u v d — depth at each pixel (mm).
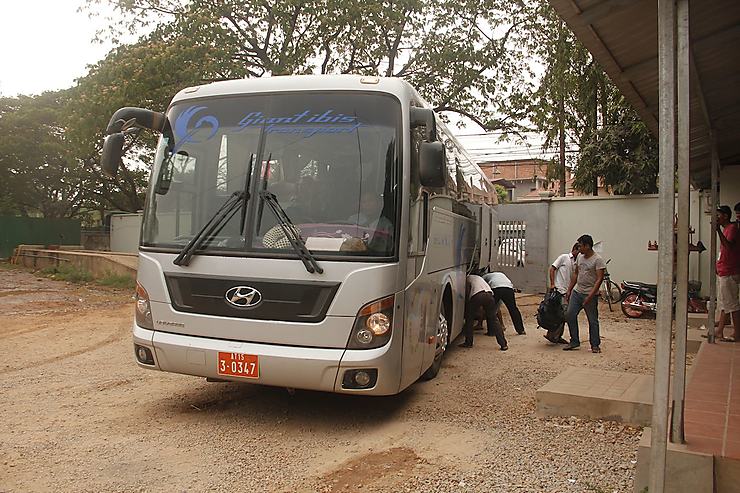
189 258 5773
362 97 5910
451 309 8625
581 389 6258
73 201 38969
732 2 5363
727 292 8789
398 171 5699
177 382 7652
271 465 5000
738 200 12648
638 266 16891
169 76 18281
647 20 5625
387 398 6957
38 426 5930
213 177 5992
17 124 34625
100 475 4750
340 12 18453
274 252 5562
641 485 4117
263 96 6113
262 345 5512
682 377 4195
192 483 4637
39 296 17250
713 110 8531
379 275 5453
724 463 3963
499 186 37594
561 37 17828
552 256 18297
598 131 18172
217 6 19578
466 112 21031
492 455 5145
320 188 5738
